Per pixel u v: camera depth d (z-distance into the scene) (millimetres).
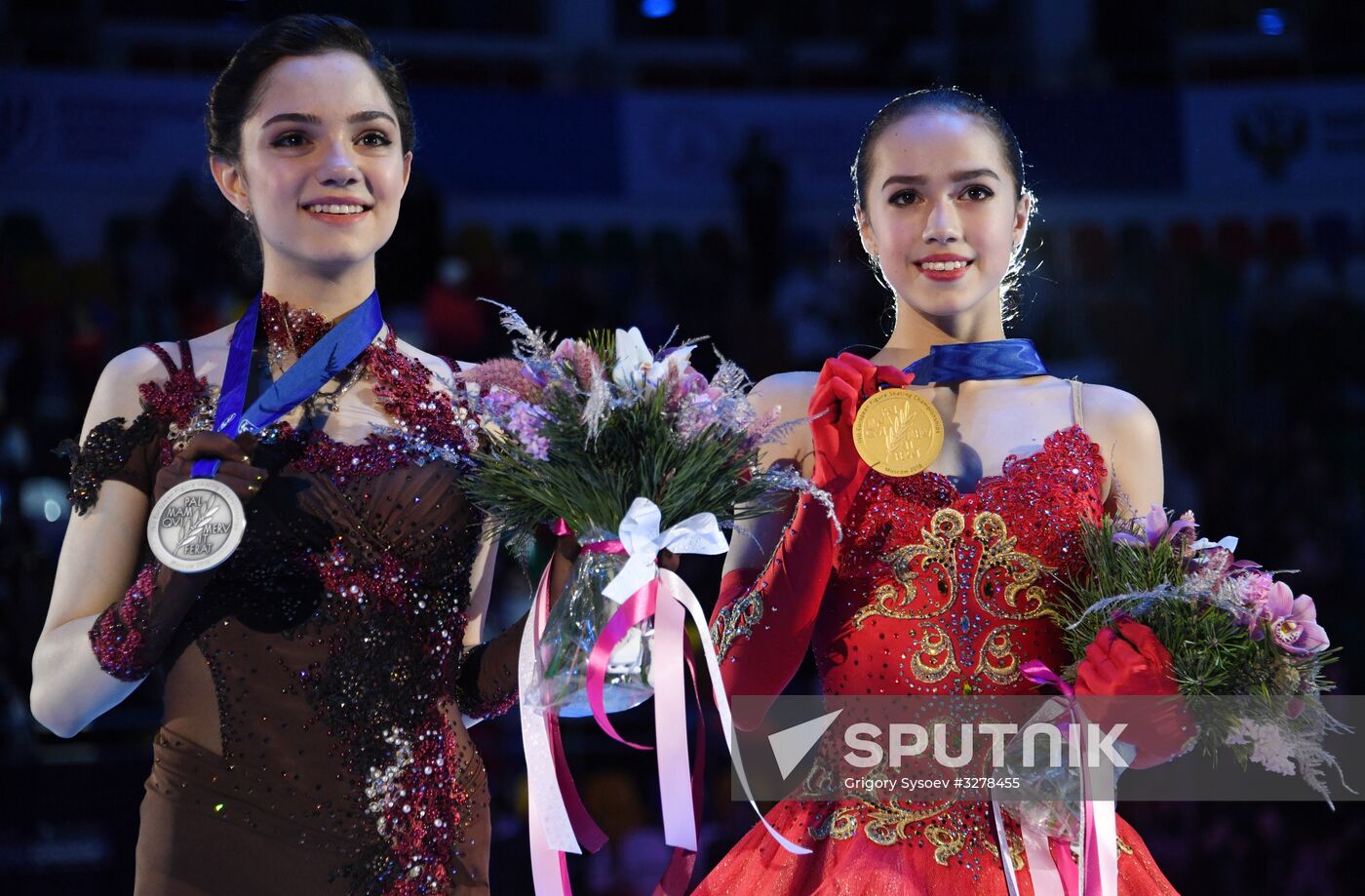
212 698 4809
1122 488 5797
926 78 29016
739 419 4941
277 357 5188
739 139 27953
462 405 5309
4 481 17562
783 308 24281
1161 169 27875
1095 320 25703
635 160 27578
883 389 5402
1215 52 29594
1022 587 5488
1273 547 20781
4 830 10242
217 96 5297
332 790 4801
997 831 5293
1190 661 5141
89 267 22938
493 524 5277
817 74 28984
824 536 5355
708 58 29984
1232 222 27609
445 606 5109
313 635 4855
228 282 21844
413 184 22391
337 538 4922
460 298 21078
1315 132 28172
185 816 4742
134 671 4629
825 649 5637
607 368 4992
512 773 12352
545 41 29391
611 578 4988
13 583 14289
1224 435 23109
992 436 5691
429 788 4949
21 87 24016
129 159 24406
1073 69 29359
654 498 4965
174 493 4574
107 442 4906
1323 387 24906
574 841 5141
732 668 5488
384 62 5391
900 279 5742
